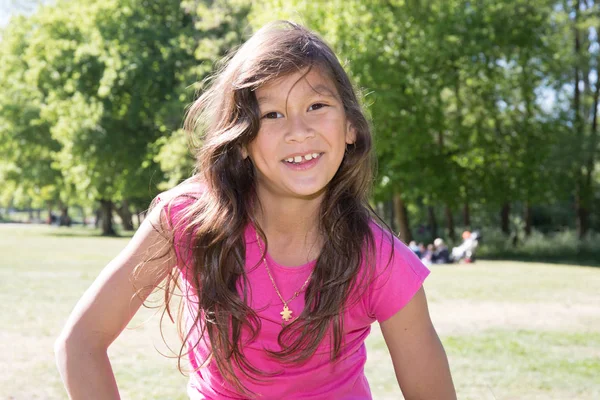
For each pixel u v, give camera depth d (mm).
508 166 31625
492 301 12039
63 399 5395
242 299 2102
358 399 2287
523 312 10750
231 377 2154
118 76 40719
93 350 2016
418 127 28875
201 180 2264
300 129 2004
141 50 41469
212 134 2148
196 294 2172
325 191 2184
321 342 2154
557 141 30641
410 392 2361
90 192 43625
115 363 6695
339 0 28406
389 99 26984
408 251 2250
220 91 2123
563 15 31312
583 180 32031
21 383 5871
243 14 36781
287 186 2047
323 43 2131
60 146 47156
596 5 30844
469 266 22984
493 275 18344
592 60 31672
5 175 48438
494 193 31688
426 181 29594
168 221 2113
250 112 2029
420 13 29312
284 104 2021
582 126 31969
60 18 45062
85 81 42438
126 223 60188
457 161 31953
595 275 18859
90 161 40406
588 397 5719
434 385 2334
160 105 40406
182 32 42031
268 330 2117
